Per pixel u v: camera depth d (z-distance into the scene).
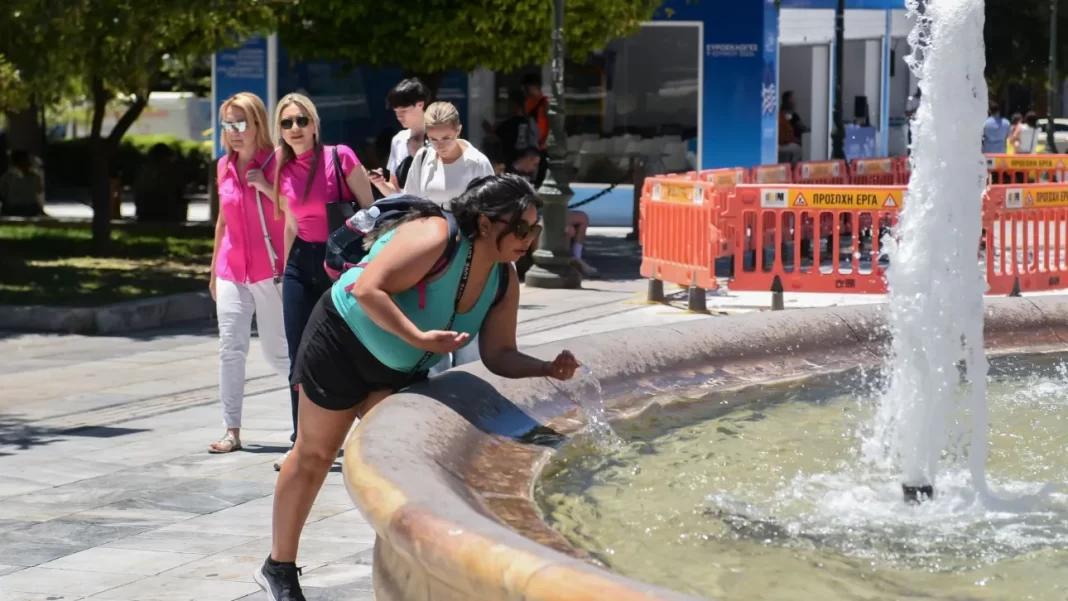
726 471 5.19
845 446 5.64
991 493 5.11
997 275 13.50
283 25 18.52
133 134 41.41
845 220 14.77
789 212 13.51
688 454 5.38
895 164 20.27
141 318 13.33
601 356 6.02
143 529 6.26
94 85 18.53
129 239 21.06
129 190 34.12
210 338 12.54
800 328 7.02
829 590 3.93
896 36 32.44
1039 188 13.48
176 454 7.80
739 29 23.42
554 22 15.31
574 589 2.70
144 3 15.47
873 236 13.13
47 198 32.75
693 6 23.42
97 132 18.84
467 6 17.73
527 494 4.38
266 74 22.83
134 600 5.24
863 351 7.13
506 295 4.82
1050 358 7.64
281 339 7.70
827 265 14.81
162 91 40.91
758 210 13.26
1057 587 4.00
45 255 18.56
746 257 14.99
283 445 7.98
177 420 8.81
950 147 6.13
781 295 13.30
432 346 4.41
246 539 6.09
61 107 30.42
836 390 6.60
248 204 7.54
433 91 19.31
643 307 13.91
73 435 8.38
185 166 25.55
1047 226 13.61
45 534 6.18
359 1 17.83
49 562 5.75
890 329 7.21
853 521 4.68
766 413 6.14
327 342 4.68
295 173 6.93
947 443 5.81
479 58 18.09
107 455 7.80
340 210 6.82
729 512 4.65
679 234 13.63
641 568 4.02
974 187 6.05
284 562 4.94
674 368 6.39
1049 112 30.55
